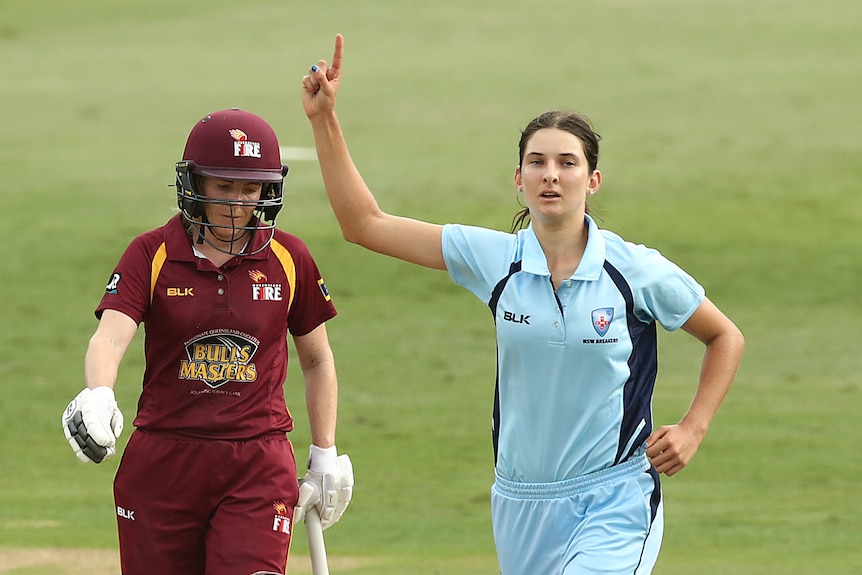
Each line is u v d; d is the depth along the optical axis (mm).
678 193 77000
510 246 17969
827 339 54000
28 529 32812
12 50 123938
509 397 17922
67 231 70188
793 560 29766
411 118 96938
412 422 44062
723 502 35562
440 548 31281
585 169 17703
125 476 17875
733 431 42781
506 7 141875
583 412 17531
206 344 17562
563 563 17719
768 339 54094
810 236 69188
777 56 115500
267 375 17828
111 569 29109
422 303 59781
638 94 103062
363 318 57375
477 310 58938
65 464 40000
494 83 108062
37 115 98812
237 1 148125
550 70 112375
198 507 17719
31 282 62000
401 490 36812
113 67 116438
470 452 40812
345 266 64812
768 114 95812
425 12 140375
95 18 139125
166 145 90000
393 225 18516
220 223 17625
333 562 29938
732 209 73938
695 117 95625
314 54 121125
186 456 17562
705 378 18094
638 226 70688
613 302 17438
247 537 17484
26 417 44719
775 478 37875
